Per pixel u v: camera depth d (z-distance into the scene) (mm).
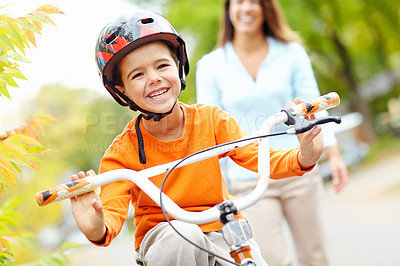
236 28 3758
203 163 2314
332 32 18062
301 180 3561
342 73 19406
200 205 2334
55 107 11234
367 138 19328
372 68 23797
